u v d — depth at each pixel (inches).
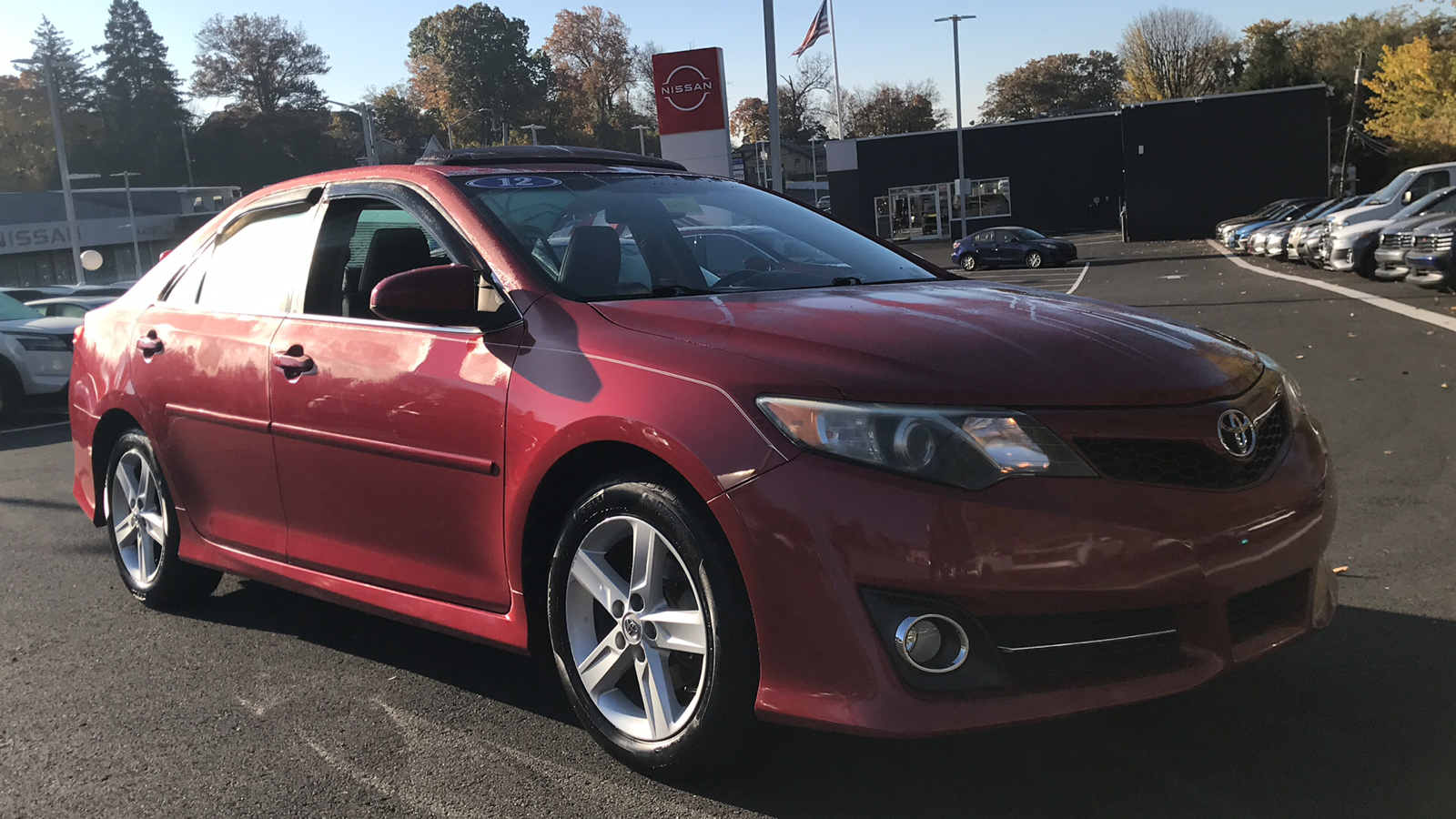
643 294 115.3
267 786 104.1
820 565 86.3
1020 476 85.3
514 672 132.5
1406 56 1745.8
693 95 856.9
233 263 149.3
